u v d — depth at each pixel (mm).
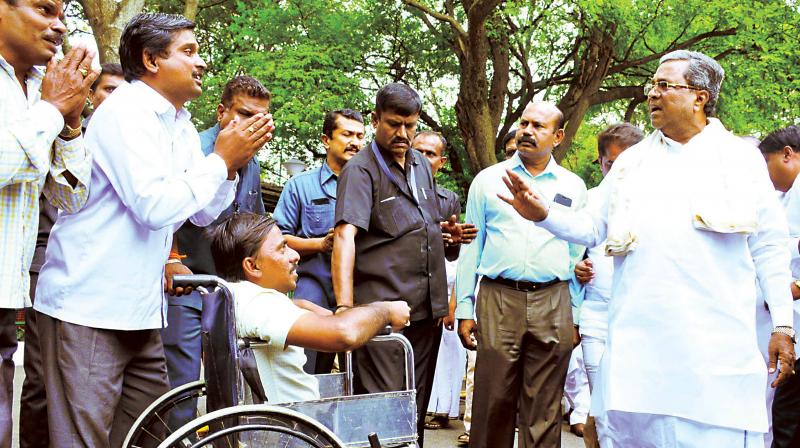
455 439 7203
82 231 3289
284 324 3102
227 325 2980
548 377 5031
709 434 3457
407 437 3264
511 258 5020
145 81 3469
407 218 4617
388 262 4570
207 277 2992
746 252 3543
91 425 3279
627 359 3564
